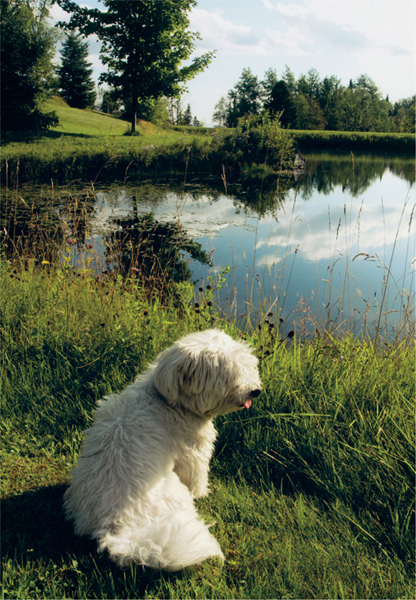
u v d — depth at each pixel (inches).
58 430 105.1
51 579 66.1
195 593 64.1
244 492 88.4
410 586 68.2
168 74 1165.1
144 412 76.9
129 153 792.9
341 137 1883.6
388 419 100.4
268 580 67.8
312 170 1001.5
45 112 1263.5
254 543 75.0
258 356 121.7
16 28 1041.5
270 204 539.5
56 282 169.9
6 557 69.8
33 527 76.4
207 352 75.9
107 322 141.8
